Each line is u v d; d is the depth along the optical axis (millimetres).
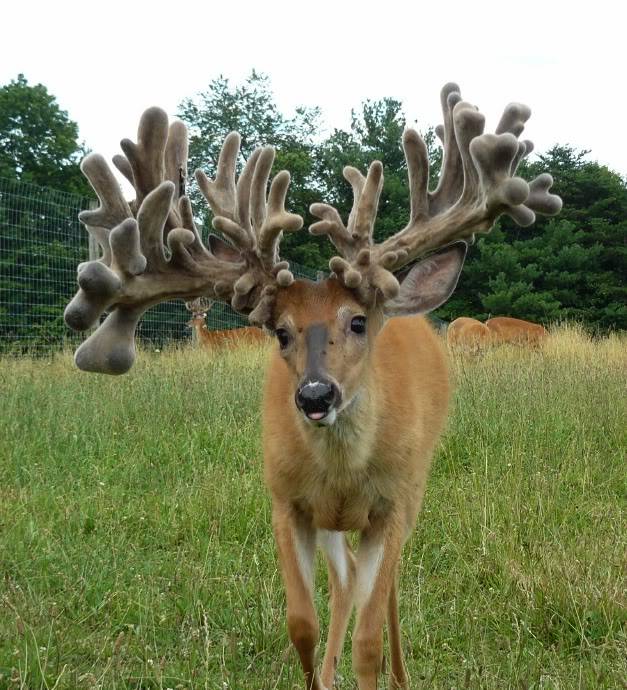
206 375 9453
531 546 4934
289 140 40125
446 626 4270
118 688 3477
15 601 4070
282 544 3836
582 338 17391
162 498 5969
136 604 4258
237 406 8398
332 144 38156
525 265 35344
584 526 5504
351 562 4277
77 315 3084
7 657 3576
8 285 13711
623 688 3449
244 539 5336
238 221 3705
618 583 4391
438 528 5539
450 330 18859
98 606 4176
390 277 3553
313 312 3557
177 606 4312
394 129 37312
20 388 8570
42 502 5676
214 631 4148
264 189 3656
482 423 7695
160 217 3408
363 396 3709
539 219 36938
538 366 10562
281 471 3867
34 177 31625
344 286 3607
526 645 3918
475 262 34781
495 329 19938
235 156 4020
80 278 3068
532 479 6230
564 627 4152
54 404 8078
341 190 36844
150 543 5262
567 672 3764
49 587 4430
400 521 3939
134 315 3426
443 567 5012
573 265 34781
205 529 5402
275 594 4402
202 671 3686
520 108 3711
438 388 4875
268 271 3613
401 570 4863
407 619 4371
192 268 3555
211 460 6902
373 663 3523
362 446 3756
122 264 3223
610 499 6207
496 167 3531
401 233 3807
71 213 14625
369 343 3734
